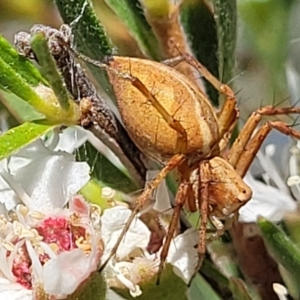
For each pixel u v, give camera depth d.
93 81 0.05
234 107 0.05
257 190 0.05
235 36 0.05
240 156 0.05
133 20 0.05
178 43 0.05
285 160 0.05
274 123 0.05
